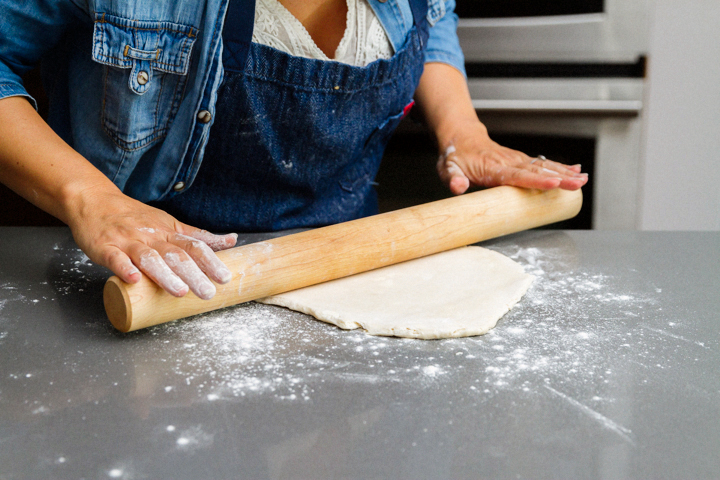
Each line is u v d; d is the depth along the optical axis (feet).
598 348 3.05
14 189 3.90
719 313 3.49
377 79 4.88
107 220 3.40
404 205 8.84
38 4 3.83
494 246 4.89
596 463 2.12
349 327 3.29
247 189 5.04
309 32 4.72
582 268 4.31
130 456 2.17
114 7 3.82
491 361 2.91
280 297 3.66
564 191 5.21
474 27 8.00
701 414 2.44
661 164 8.29
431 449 2.20
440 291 3.79
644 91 7.93
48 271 4.16
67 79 4.49
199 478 2.05
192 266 3.11
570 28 7.74
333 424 2.37
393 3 4.89
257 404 2.52
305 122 4.71
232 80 4.30
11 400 2.54
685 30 7.71
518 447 2.21
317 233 3.93
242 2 4.14
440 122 5.98
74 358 2.92
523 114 8.21
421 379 2.73
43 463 2.13
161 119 4.28
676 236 5.11
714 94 7.91
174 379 2.73
